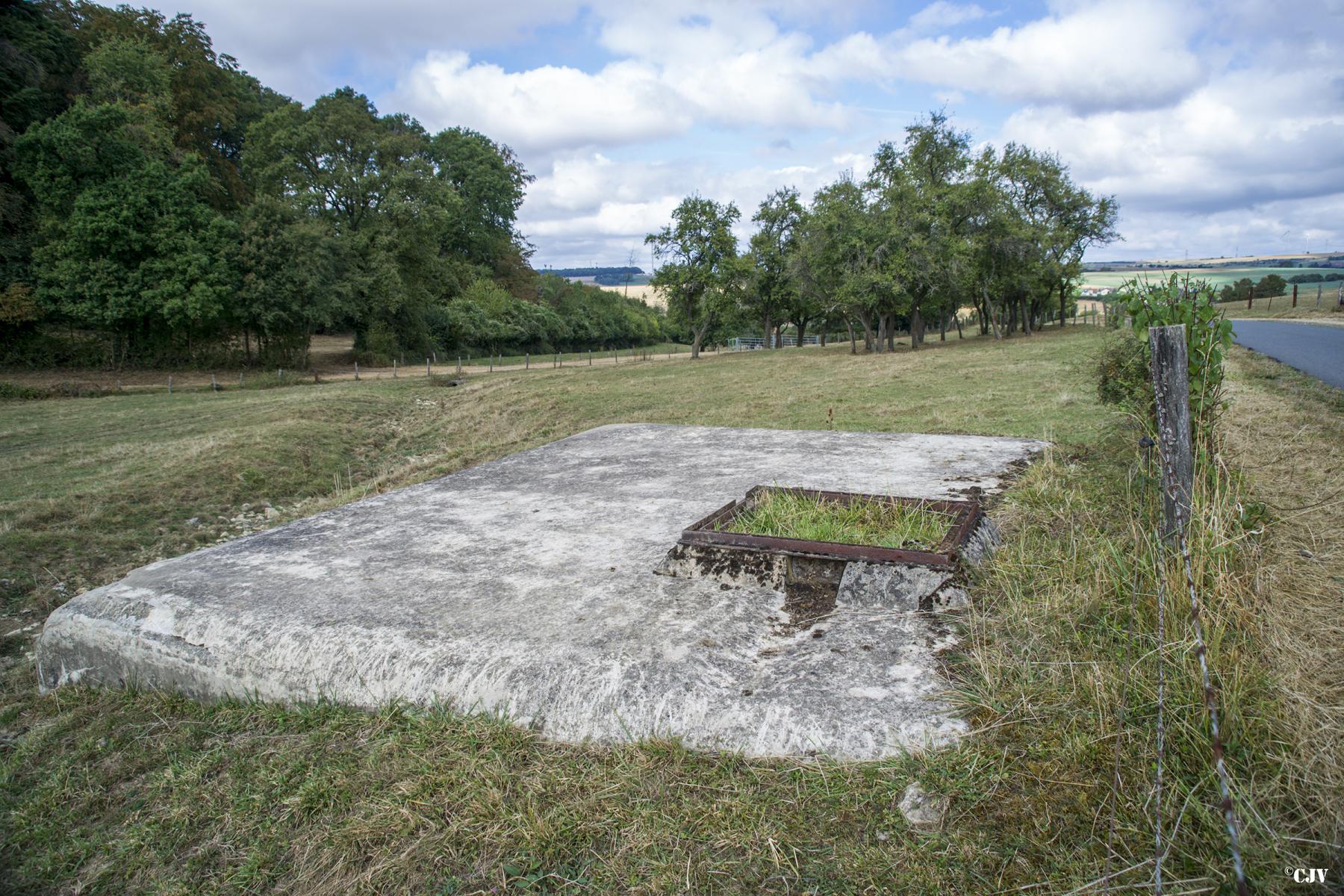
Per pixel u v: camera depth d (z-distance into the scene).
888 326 35.12
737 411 14.28
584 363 43.28
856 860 2.06
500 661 3.05
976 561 3.68
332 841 2.37
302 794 2.58
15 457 13.99
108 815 2.71
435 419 20.45
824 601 3.50
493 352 50.06
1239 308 42.69
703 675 2.87
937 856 2.04
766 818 2.24
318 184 38.50
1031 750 2.34
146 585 4.07
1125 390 5.47
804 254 33.66
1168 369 3.22
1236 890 1.77
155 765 2.97
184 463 12.65
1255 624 2.77
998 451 6.55
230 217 33.16
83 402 23.75
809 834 2.17
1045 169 38.53
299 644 3.33
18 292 28.55
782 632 3.24
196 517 10.54
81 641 3.75
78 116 28.72
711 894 2.01
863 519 4.32
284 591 3.89
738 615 3.39
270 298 32.19
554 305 72.81
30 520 9.48
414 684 3.05
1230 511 3.32
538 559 4.29
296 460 13.75
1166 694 2.41
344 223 39.34
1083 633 2.94
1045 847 2.01
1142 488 4.08
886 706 2.63
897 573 3.49
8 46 30.58
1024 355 22.97
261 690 3.30
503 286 65.19
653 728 2.66
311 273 33.34
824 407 13.76
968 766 2.32
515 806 2.40
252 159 39.81
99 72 33.81
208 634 3.52
